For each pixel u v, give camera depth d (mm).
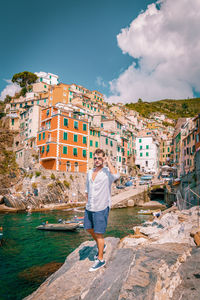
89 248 6043
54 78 89188
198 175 26188
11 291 7684
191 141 40469
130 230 19062
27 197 34125
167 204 40406
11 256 11719
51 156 41625
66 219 23953
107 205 4410
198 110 196250
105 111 79875
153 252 5227
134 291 3473
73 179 40094
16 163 51875
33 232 17625
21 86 88688
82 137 47406
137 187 49125
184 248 5664
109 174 4516
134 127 87438
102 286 3809
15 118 64500
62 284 4301
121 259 4789
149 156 74375
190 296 3850
